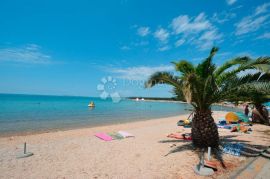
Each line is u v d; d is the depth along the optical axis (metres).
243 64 6.61
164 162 6.32
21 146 8.55
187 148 7.85
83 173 5.46
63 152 7.57
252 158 6.52
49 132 13.45
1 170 5.62
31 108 37.00
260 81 6.46
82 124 18.44
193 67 7.16
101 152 7.58
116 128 15.15
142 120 22.97
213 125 7.46
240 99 7.38
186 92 5.77
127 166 6.01
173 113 37.97
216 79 7.36
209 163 5.80
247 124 15.62
